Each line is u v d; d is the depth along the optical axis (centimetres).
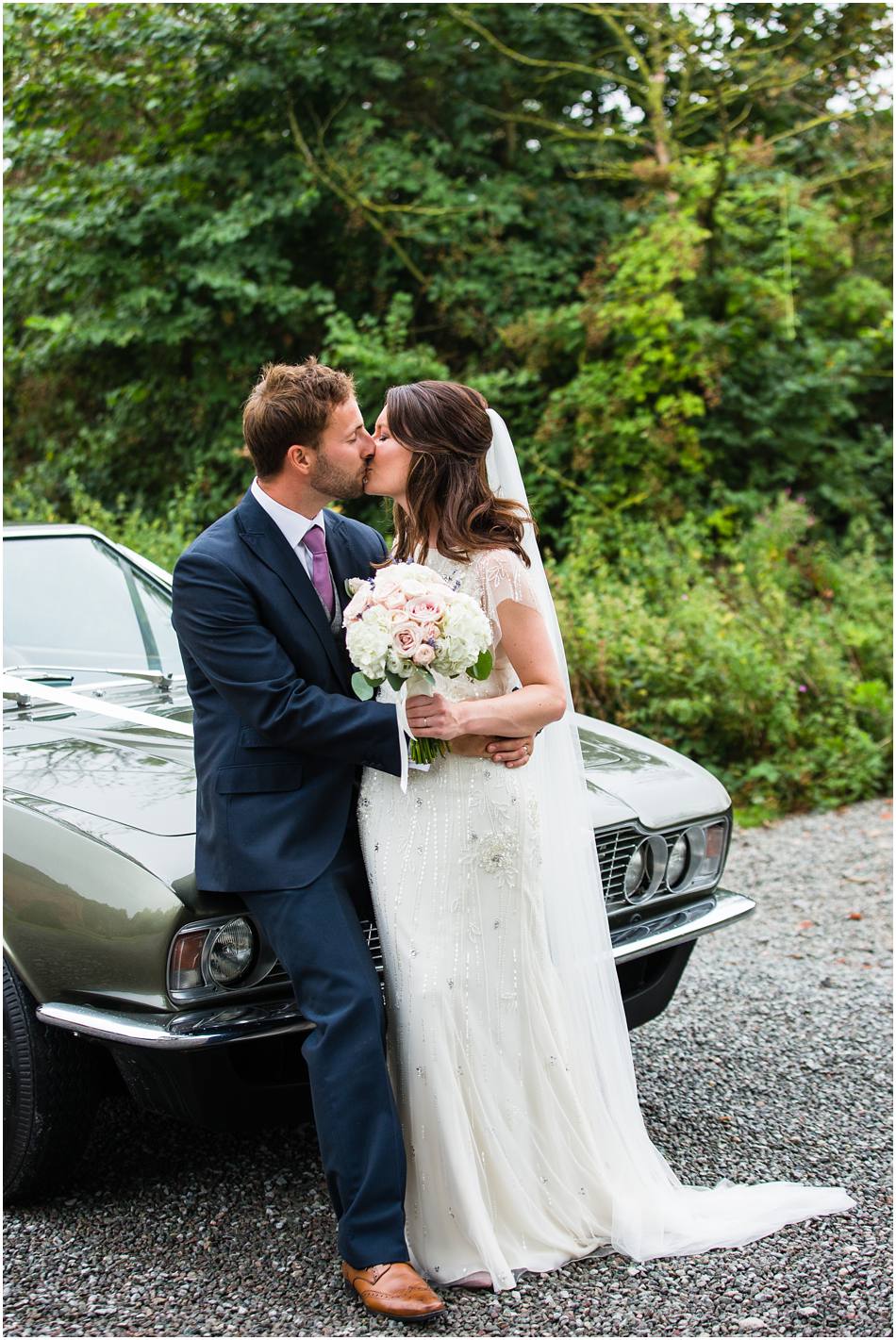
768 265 1034
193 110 946
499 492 275
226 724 252
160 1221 267
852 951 460
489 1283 244
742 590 801
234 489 985
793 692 714
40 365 1011
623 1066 278
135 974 241
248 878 241
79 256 944
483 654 244
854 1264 251
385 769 243
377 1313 232
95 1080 266
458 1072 250
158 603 371
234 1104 252
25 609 345
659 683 704
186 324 939
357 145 928
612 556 898
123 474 1036
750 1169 295
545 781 274
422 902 252
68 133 947
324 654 258
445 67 996
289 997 253
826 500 1020
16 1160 264
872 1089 340
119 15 909
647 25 970
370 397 916
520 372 948
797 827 643
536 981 262
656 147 1002
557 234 991
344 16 937
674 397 950
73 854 252
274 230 959
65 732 308
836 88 1072
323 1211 271
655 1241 257
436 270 991
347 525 286
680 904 313
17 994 258
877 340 1071
